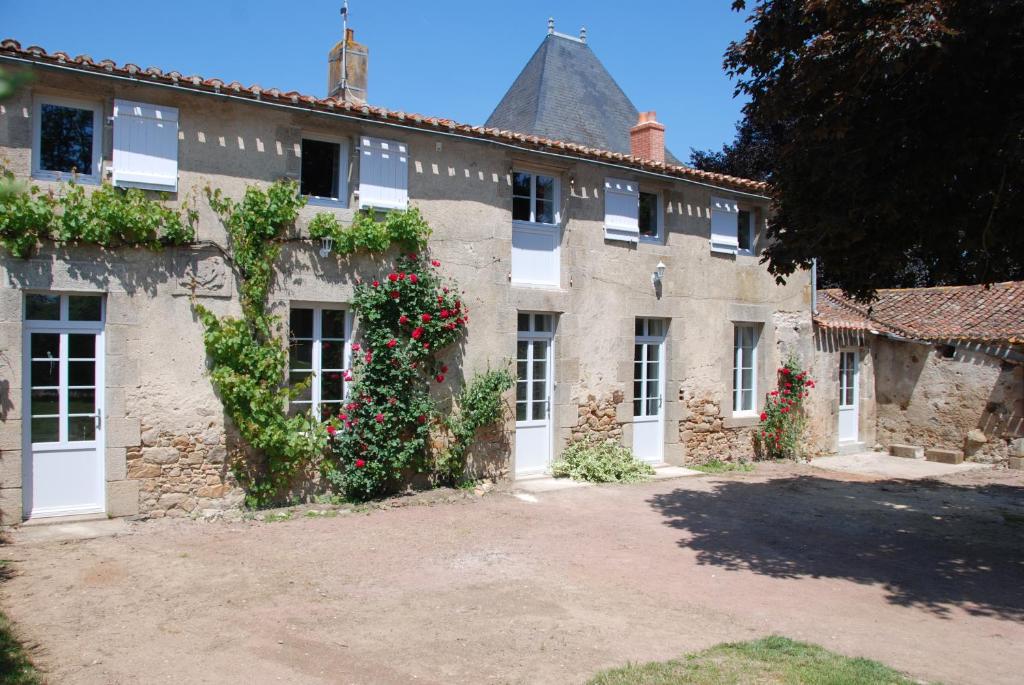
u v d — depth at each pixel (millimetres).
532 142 10141
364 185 9094
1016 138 6039
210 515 8117
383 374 9109
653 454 12352
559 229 11070
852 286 8078
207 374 8141
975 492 11398
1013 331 13531
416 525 8172
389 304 9195
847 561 7473
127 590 5879
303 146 8969
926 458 14477
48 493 7582
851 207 6930
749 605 6020
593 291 11273
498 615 5578
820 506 10078
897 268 7734
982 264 7695
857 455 14875
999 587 6695
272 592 5945
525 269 10734
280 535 7594
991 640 5352
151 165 7816
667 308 12203
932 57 6129
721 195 13008
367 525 8086
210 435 8164
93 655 4648
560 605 5855
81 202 7473
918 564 7418
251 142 8398
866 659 4832
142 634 5020
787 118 7750
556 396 10992
